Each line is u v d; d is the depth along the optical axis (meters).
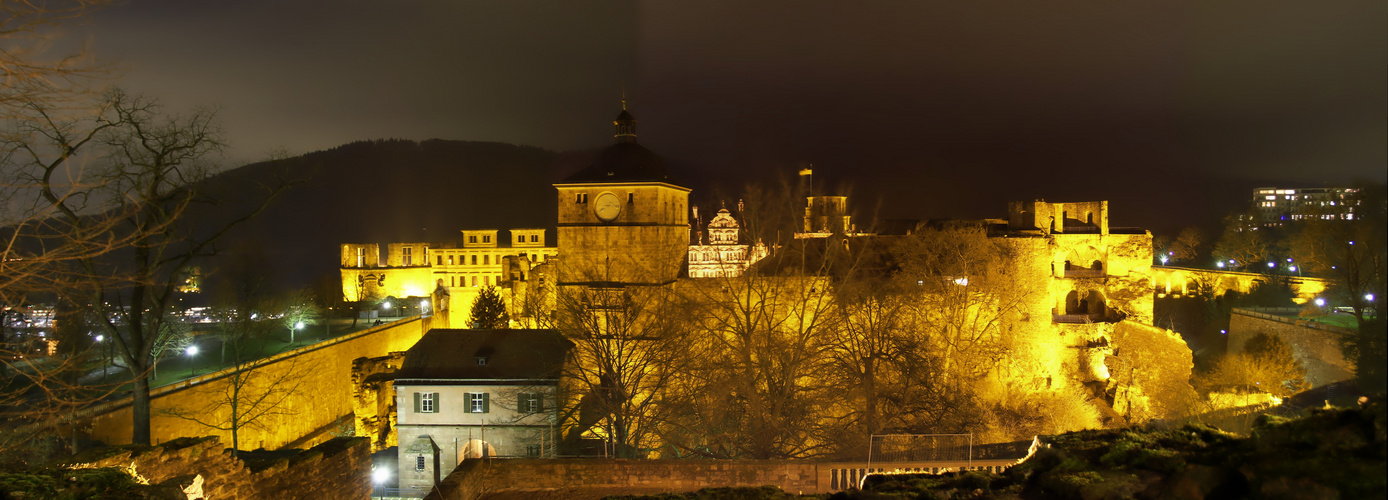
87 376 43.25
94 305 30.86
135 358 33.28
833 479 21.23
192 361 57.41
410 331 86.12
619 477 21.62
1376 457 7.59
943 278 56.69
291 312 78.31
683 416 42.88
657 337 47.78
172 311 79.38
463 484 20.41
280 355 52.34
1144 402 54.75
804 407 42.31
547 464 22.03
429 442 44.81
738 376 43.50
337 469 31.20
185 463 23.20
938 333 54.66
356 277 127.06
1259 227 86.50
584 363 51.34
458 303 128.00
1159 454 10.41
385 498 44.06
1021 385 59.41
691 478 21.39
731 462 21.27
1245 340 60.59
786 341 46.69
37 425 26.88
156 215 31.77
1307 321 50.22
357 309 101.62
